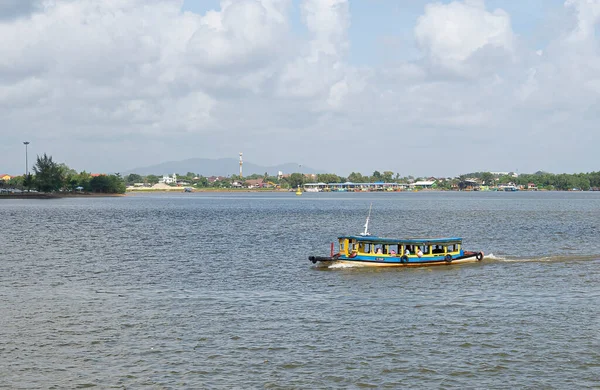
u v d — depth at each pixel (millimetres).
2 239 100188
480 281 60719
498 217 169750
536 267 69625
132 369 35094
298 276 63594
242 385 32969
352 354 37406
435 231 123312
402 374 34406
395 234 118062
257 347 38656
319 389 32531
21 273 65312
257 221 149750
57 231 116125
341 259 69062
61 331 42000
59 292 54906
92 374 34375
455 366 35500
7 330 42156
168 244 93812
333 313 47094
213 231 118000
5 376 34031
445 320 44875
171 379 33719
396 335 41094
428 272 66062
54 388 32625
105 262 73625
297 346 38844
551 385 32969
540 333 41438
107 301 51156
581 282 60094
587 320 44781
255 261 74812
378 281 60656
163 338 40500
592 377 33938
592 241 101562
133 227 127250
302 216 173625
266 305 49844
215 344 39281
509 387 32750
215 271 66812
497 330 42156
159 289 56469
